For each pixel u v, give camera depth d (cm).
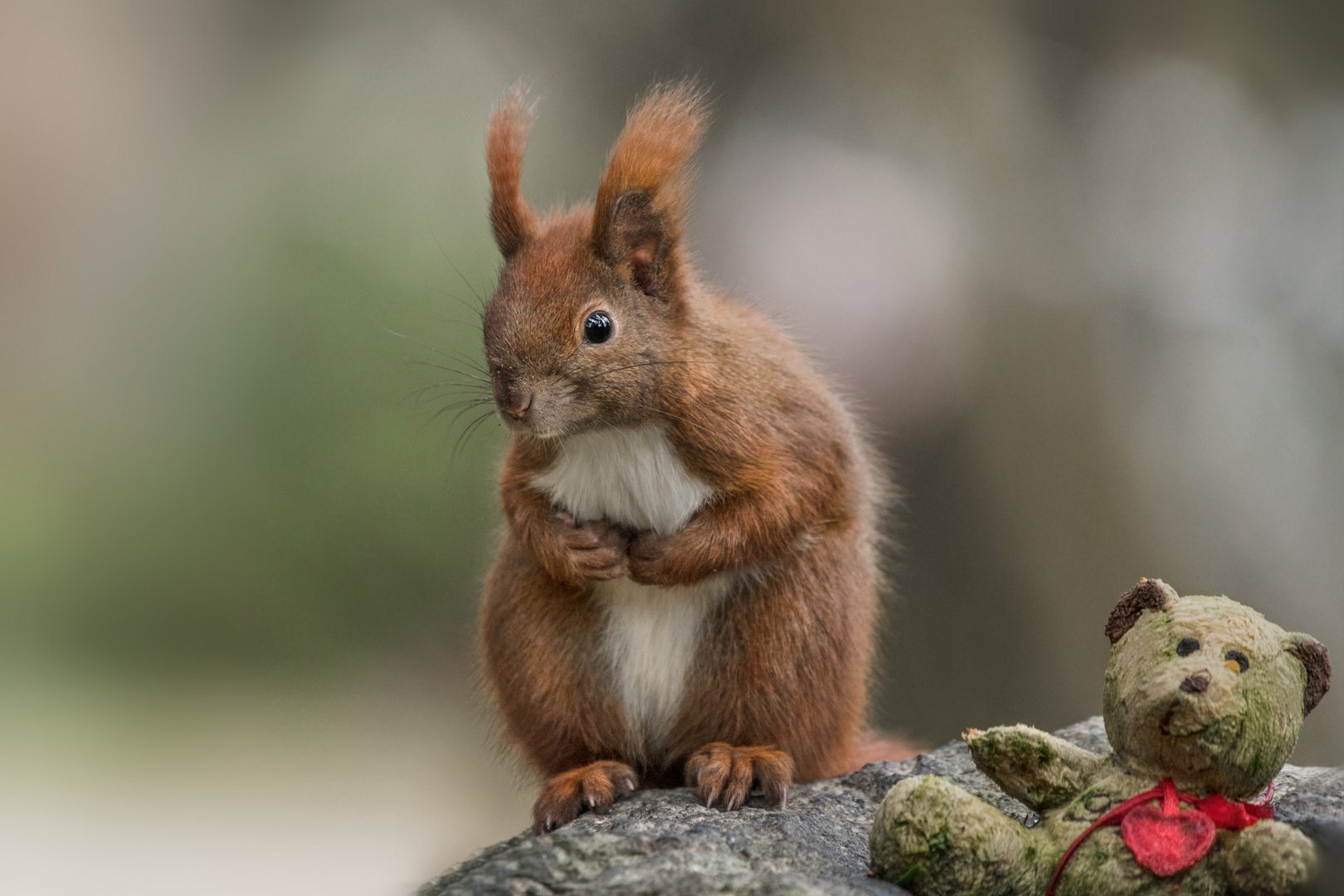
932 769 639
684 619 675
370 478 1553
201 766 1414
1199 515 1497
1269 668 445
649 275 659
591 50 1761
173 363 1619
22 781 1393
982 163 1564
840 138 1582
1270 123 1564
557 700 676
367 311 1584
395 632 1582
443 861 1333
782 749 668
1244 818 439
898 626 1509
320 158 1667
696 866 495
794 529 654
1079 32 1594
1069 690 1470
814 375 721
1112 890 438
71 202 1712
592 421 644
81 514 1608
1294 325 1522
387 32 1733
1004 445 1499
